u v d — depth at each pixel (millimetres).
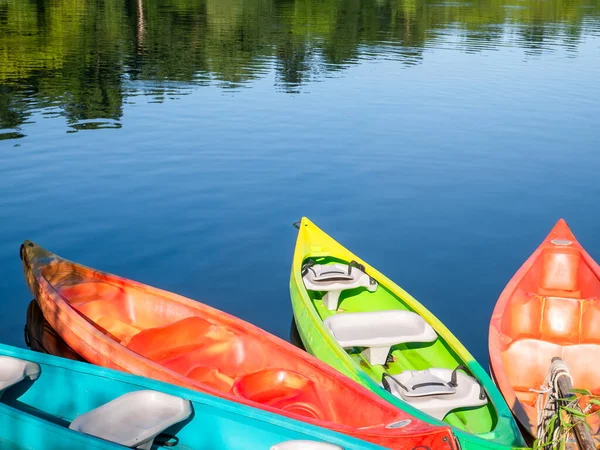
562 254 8383
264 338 6871
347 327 7309
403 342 7070
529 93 21797
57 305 7324
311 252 9008
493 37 35906
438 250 10594
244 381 6434
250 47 28828
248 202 12148
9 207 11406
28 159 13797
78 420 5062
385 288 8422
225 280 9414
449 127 17578
